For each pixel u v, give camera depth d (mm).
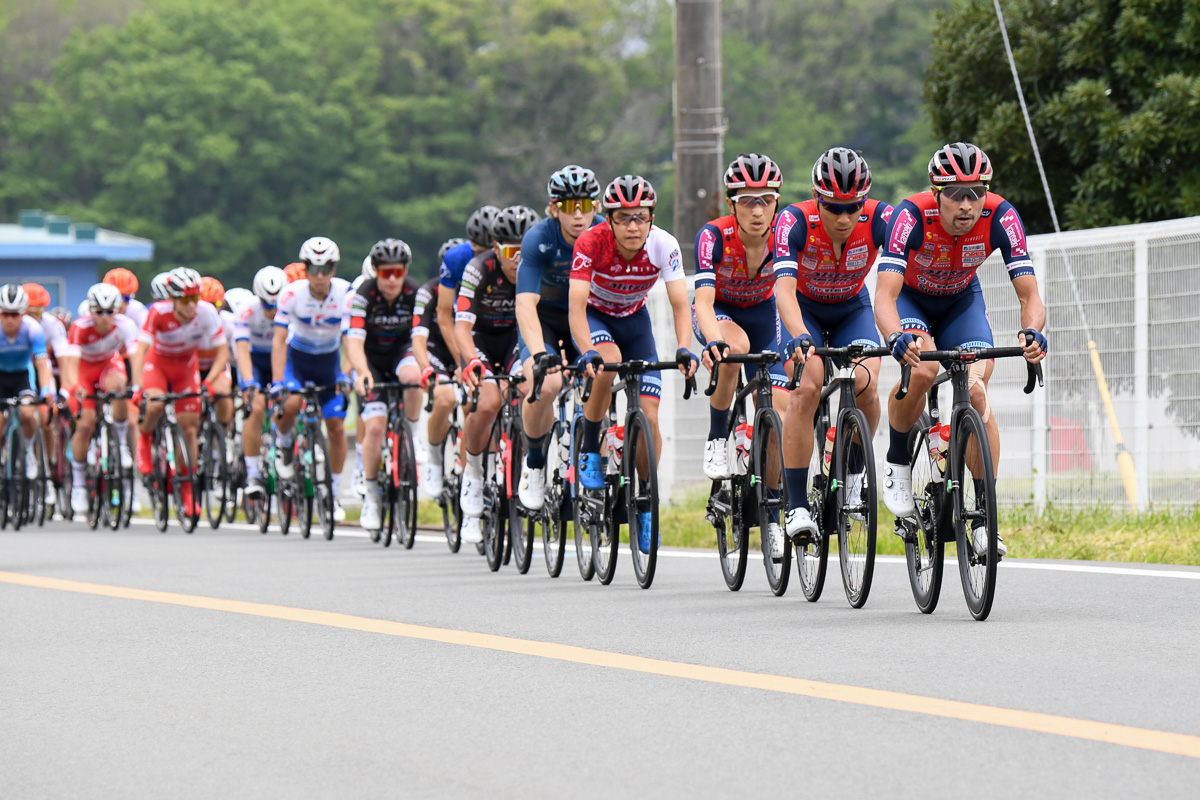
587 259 24484
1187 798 11688
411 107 183125
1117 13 42906
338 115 179625
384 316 35188
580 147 186875
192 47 188000
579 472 26125
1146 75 42375
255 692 16688
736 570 24266
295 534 40094
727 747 13609
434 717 15195
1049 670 16359
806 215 22203
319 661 18484
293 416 39062
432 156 186000
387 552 33844
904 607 21719
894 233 21516
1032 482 34781
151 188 178250
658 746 13742
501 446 28766
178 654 19266
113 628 21656
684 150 46188
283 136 180875
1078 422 33938
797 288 23031
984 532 19734
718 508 24703
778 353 23500
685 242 46219
